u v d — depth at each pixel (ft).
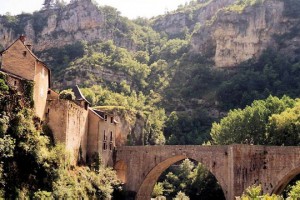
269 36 638.53
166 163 290.76
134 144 422.41
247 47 640.17
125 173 296.71
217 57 653.30
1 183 177.58
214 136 386.73
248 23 646.74
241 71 617.62
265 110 341.00
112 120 302.86
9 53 227.40
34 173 197.26
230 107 558.15
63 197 204.03
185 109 597.52
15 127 194.49
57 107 237.86
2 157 182.70
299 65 557.33
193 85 630.74
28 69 223.51
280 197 176.45
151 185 307.78
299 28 633.61
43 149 206.80
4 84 195.00
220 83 622.54
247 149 241.55
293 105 356.18
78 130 260.83
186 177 427.74
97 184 251.39
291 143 298.56
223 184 253.65
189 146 271.28
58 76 634.43
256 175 238.48
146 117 461.78
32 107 214.90
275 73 565.53
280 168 236.84
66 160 228.84
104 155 286.87
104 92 554.87
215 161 258.98
